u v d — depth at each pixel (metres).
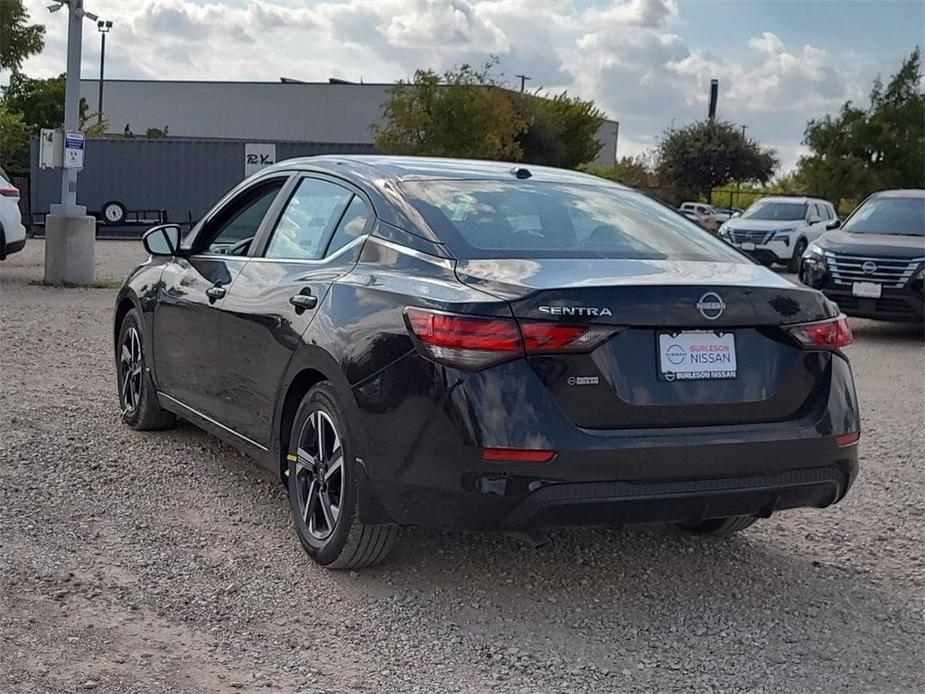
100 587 4.34
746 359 4.21
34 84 63.22
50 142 14.91
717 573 4.86
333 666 3.78
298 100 81.56
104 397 7.64
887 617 4.45
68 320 11.57
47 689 3.49
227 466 6.05
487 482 3.88
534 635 4.11
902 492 6.34
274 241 5.39
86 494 5.47
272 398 4.91
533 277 4.08
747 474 4.16
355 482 4.27
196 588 4.39
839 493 4.47
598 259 4.43
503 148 46.53
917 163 49.06
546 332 3.89
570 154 66.19
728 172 77.44
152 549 4.79
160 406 6.37
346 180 5.09
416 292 4.16
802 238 24.42
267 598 4.32
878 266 13.11
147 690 3.53
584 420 3.95
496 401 3.87
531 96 63.50
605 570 4.82
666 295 4.04
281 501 5.52
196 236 6.10
